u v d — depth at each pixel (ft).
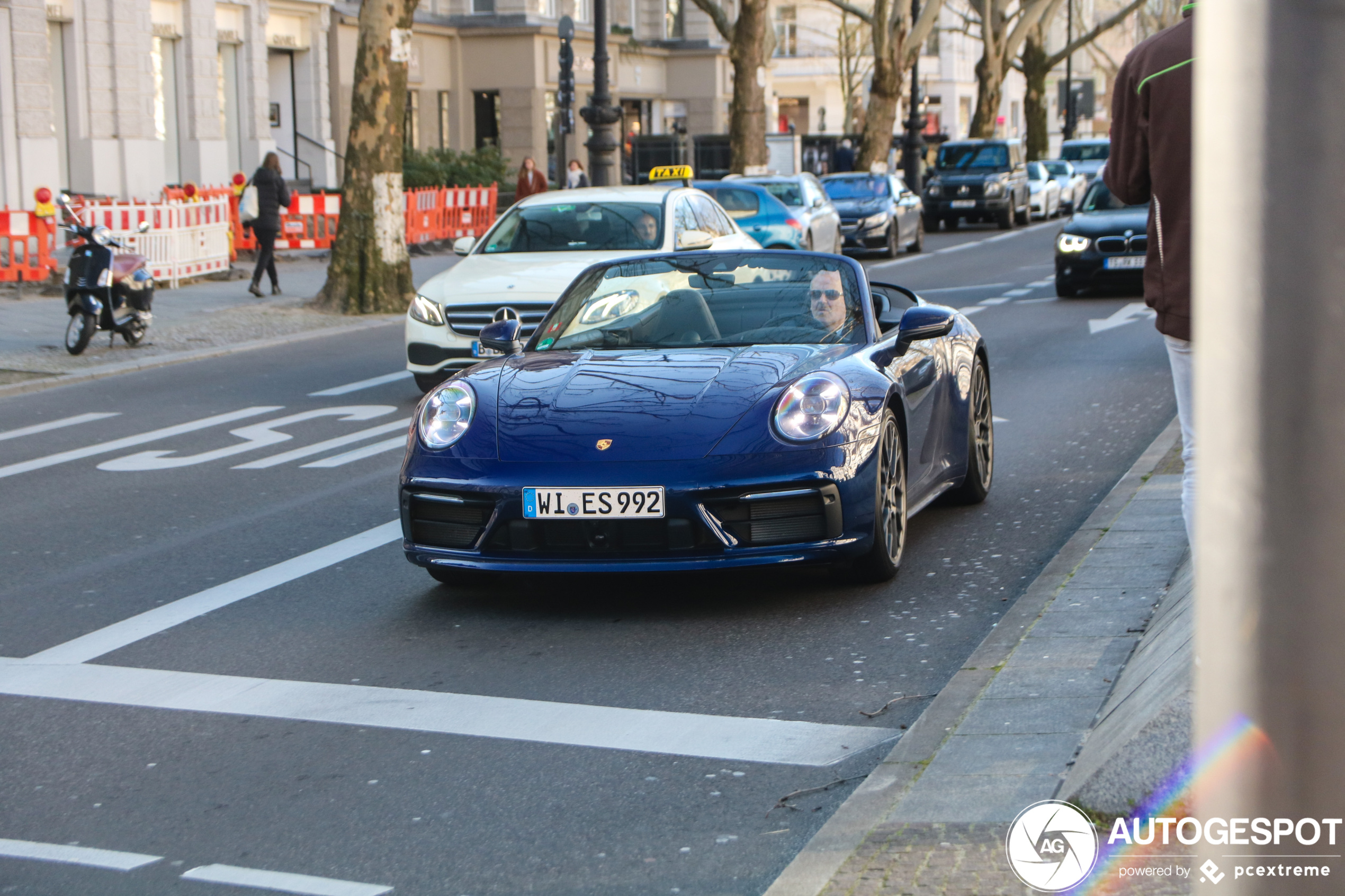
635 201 44.32
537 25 144.77
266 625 19.36
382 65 63.10
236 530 25.32
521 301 38.68
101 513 27.04
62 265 74.59
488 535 19.06
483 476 19.03
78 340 49.60
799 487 18.76
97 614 20.13
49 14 92.43
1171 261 13.76
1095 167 162.09
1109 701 13.96
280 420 37.70
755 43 118.83
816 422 19.15
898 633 18.13
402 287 64.69
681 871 11.57
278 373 47.19
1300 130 4.52
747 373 20.18
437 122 144.87
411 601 20.47
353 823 12.74
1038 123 194.39
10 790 13.76
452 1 145.59
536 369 21.07
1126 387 39.01
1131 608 17.21
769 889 10.69
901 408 21.03
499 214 114.21
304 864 11.92
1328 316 4.55
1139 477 25.34
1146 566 18.99
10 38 87.40
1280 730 4.71
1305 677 4.67
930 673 16.56
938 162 132.87
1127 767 11.14
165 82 105.50
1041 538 22.90
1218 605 4.79
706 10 120.26
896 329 23.22
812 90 258.57
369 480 29.55
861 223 94.48
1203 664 4.91
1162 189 13.67
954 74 267.59
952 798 11.96
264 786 13.69
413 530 19.88
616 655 17.61
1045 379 41.34
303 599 20.70
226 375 46.83
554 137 150.61
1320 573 4.62
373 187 63.57
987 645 16.80
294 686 16.70
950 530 23.71
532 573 21.81
